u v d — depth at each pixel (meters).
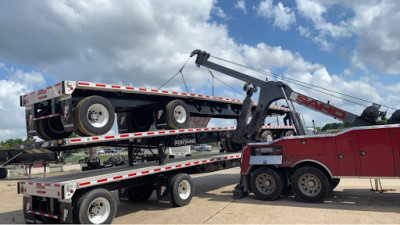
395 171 7.33
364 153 7.69
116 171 8.17
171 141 9.25
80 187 6.36
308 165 8.51
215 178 14.88
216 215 7.52
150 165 9.05
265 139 14.31
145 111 10.11
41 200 6.85
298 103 10.34
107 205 6.79
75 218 6.33
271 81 10.78
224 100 11.68
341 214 7.07
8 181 20.05
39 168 26.41
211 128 10.40
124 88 8.04
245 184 9.54
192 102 10.84
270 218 7.00
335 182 9.49
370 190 9.81
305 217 6.94
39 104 7.60
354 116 9.29
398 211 7.17
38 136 7.64
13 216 8.67
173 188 8.52
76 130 7.00
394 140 7.39
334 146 8.06
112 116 7.52
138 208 8.88
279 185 8.79
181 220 7.23
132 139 8.41
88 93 7.67
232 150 12.07
